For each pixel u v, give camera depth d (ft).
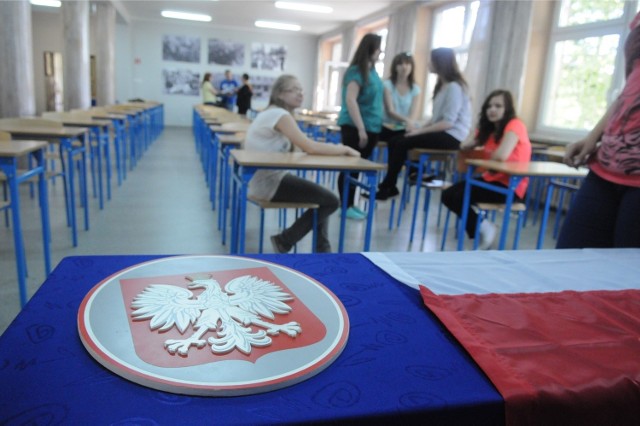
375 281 2.57
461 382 1.66
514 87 17.12
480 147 10.41
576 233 4.85
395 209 13.88
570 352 1.92
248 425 1.36
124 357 1.62
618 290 2.65
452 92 11.31
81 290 2.17
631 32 4.55
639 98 4.25
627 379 1.73
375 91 10.94
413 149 11.15
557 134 16.88
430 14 25.55
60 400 1.41
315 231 7.89
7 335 1.76
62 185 14.33
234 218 8.05
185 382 1.50
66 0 24.26
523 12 16.62
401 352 1.84
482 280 2.69
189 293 2.15
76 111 15.35
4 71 14.83
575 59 16.25
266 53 43.01
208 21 39.91
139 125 21.74
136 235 9.80
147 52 40.91
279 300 2.15
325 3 29.17
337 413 1.43
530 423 1.58
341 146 8.12
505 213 7.82
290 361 1.67
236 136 11.00
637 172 4.27
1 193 11.87
